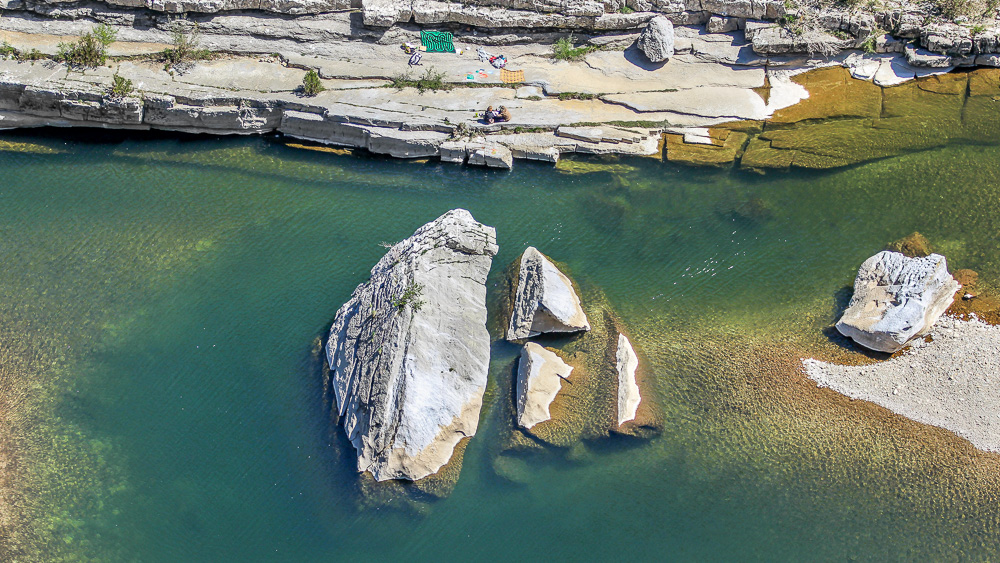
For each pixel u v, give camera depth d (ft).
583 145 116.47
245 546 79.77
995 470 83.51
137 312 100.68
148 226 110.42
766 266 103.24
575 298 98.12
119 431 89.35
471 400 89.04
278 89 122.11
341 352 92.73
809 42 122.42
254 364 95.04
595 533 79.46
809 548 78.43
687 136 117.19
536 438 85.71
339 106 119.03
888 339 92.63
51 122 122.72
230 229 109.91
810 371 92.84
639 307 99.35
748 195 110.83
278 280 103.55
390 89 123.13
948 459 84.48
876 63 123.54
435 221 102.83
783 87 122.62
